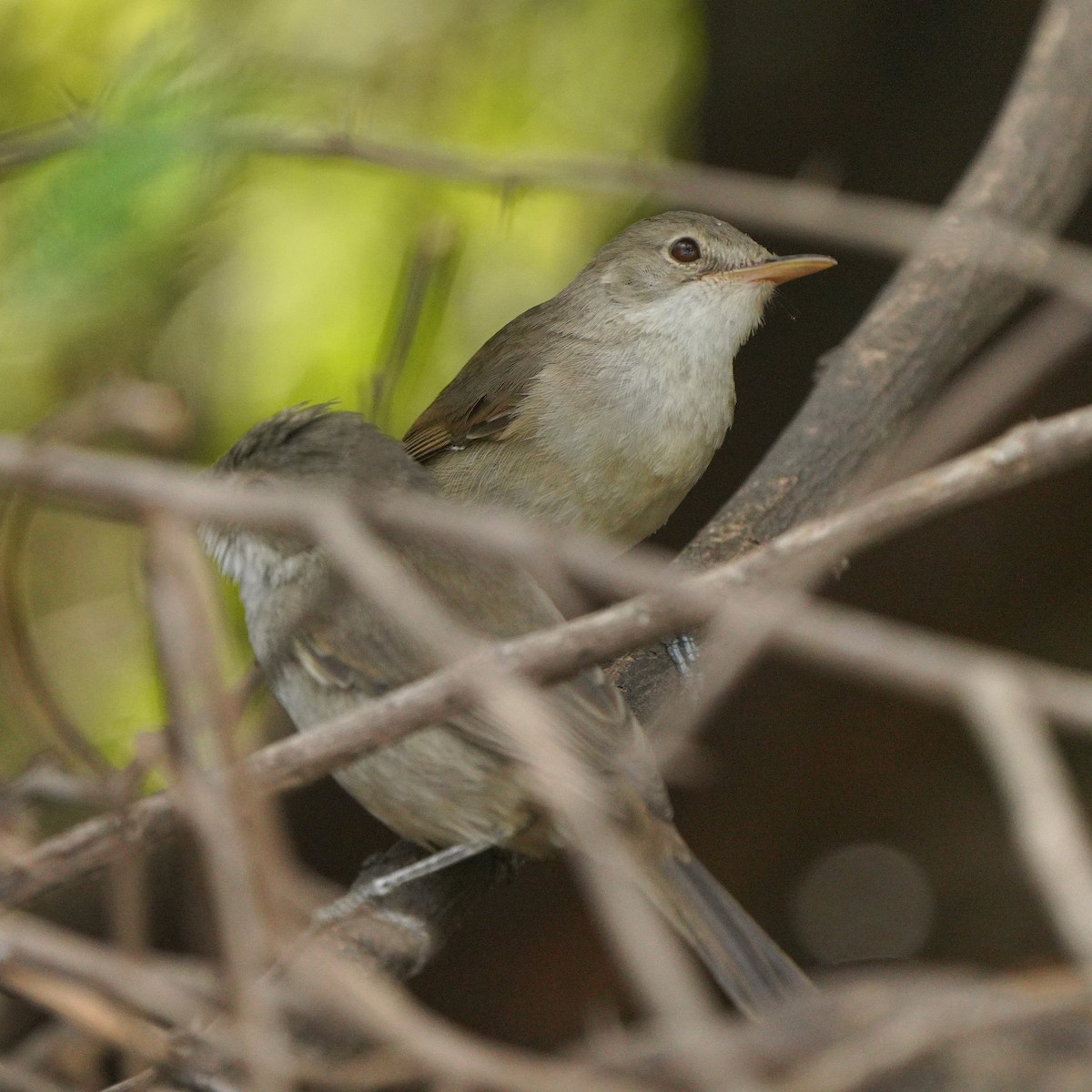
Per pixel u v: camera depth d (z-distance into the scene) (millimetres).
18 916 4945
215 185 5629
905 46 14578
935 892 15211
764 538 9734
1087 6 11703
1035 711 2967
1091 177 13766
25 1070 5238
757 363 14352
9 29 10102
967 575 13961
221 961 3883
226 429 12078
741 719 13961
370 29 12992
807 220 5980
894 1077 4562
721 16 14617
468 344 14000
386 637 7535
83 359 7828
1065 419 4262
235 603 10719
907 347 10508
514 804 7453
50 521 13930
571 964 13461
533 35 13906
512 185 6367
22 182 5840
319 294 12305
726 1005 11883
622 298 11719
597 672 7133
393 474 7953
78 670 13375
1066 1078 4648
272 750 4016
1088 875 2725
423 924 7902
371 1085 4227
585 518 11828
